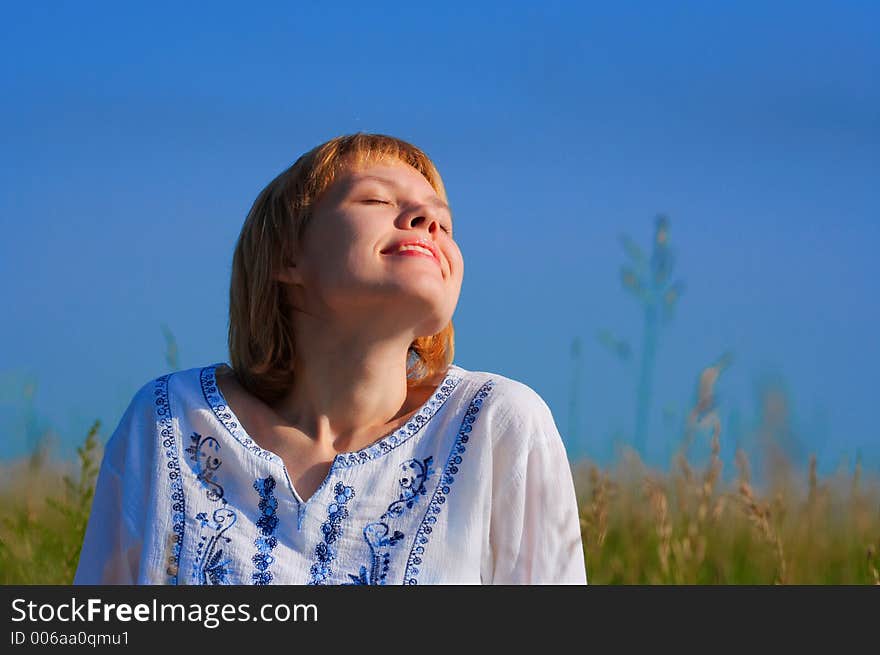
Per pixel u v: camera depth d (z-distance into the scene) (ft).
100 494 11.82
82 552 11.78
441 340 12.57
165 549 10.96
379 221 10.94
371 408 11.37
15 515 17.62
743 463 17.83
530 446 11.44
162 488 11.16
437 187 12.26
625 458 19.60
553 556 11.50
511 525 11.32
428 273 10.78
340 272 10.87
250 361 11.89
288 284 11.76
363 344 11.13
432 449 11.19
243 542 10.80
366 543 10.77
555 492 11.58
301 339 11.66
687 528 18.56
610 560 18.11
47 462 18.57
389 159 11.87
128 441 11.63
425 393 12.12
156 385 11.89
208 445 11.27
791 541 18.04
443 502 10.98
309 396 11.48
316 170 11.52
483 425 11.28
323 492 10.83
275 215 11.66
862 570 17.84
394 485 10.98
